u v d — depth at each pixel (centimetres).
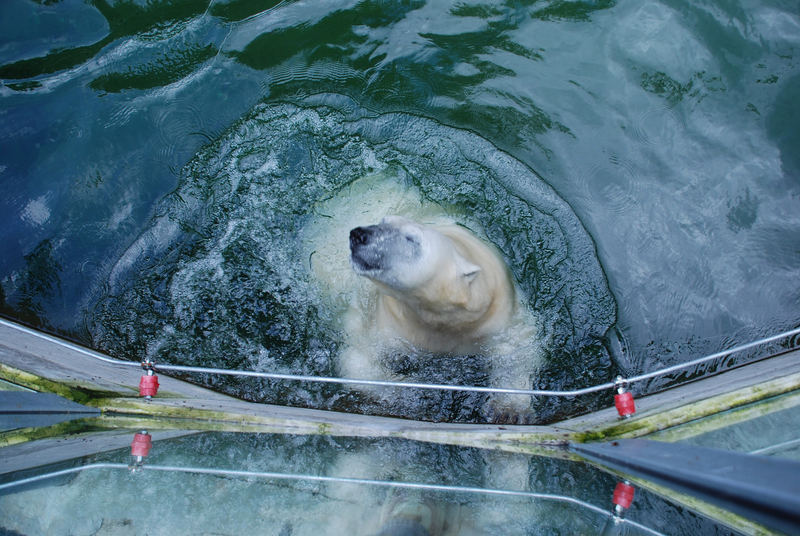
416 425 523
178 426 444
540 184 697
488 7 735
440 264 494
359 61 748
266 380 621
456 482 399
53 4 748
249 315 650
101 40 748
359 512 376
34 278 685
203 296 668
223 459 409
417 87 740
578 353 626
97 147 728
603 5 718
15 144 719
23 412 407
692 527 315
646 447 374
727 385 487
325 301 638
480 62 734
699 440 403
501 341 592
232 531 369
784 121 664
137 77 748
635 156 691
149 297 675
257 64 757
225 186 718
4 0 745
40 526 358
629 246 673
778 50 674
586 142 704
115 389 480
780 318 633
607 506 361
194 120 745
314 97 752
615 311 651
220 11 757
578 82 713
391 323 589
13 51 738
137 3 751
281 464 409
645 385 620
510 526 367
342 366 615
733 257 655
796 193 654
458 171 702
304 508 380
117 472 389
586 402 601
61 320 671
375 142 725
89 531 363
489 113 725
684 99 690
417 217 657
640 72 701
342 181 700
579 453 427
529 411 587
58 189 713
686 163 681
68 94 738
